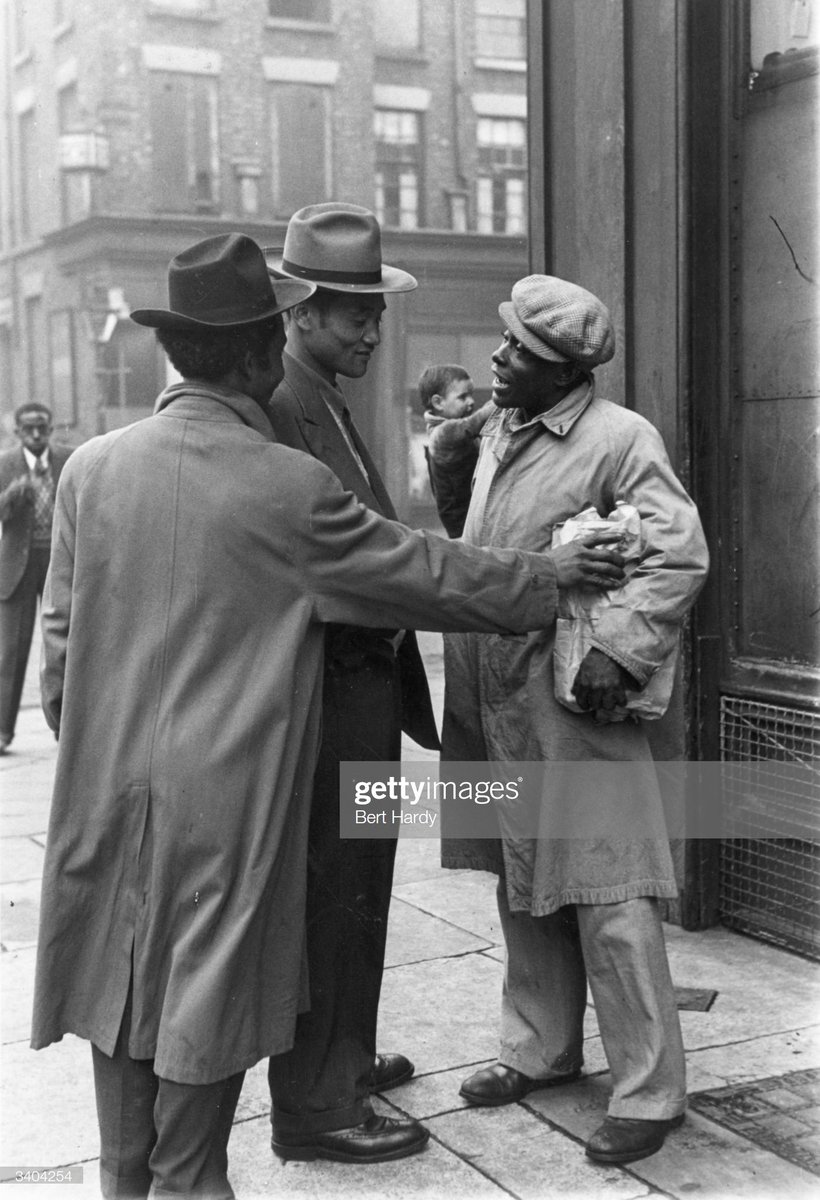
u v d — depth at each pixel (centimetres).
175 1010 234
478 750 302
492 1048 334
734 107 398
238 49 2039
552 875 279
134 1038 240
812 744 385
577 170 431
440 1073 321
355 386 1997
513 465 287
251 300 247
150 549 242
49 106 2175
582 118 427
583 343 271
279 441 273
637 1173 274
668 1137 288
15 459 699
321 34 2056
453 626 255
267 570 243
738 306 404
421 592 249
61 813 245
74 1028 247
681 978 376
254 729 238
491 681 288
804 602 391
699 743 409
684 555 267
